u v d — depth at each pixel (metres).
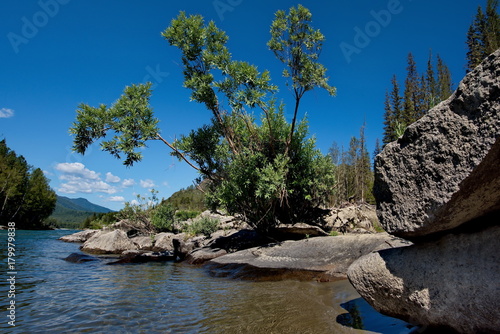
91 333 4.15
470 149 2.49
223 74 12.72
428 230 2.91
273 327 4.24
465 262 2.79
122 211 26.47
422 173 2.88
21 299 6.14
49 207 62.88
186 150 14.62
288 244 10.44
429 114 2.88
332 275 7.69
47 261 12.55
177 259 14.66
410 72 44.53
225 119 14.23
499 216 2.77
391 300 3.26
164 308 5.46
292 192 13.09
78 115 12.83
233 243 13.75
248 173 12.36
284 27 12.15
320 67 12.03
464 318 2.68
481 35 34.44
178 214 31.53
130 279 8.86
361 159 50.72
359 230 14.20
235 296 6.43
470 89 2.56
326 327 4.10
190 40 14.05
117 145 12.85
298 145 13.27
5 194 54.34
